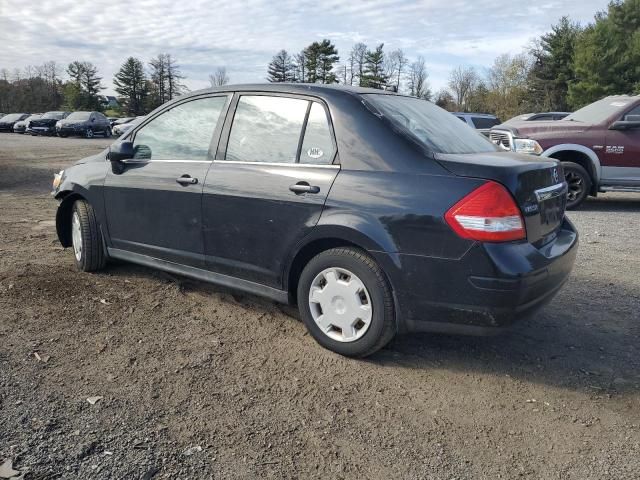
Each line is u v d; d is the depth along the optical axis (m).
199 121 4.22
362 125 3.45
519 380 3.34
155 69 83.06
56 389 3.04
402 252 3.17
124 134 4.78
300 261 3.70
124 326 3.91
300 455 2.58
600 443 2.73
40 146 25.73
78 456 2.48
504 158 3.45
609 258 6.09
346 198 3.34
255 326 4.00
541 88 52.88
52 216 8.02
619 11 46.19
